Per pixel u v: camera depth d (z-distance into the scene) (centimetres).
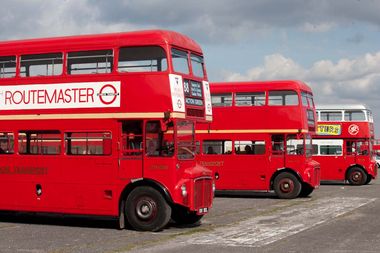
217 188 2709
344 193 2905
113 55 1566
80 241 1325
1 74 1692
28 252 1175
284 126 2634
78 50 1603
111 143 1554
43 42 1653
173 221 1708
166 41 1525
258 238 1367
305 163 2606
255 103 2678
